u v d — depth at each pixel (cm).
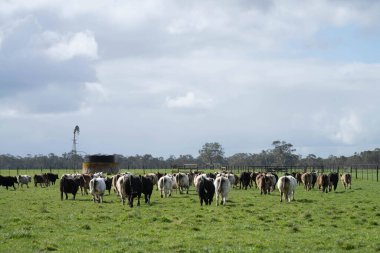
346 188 5250
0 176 5288
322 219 2472
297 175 5988
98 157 9094
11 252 1605
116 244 1766
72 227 2166
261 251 1653
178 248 1698
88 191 4622
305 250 1677
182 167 11094
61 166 19375
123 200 3256
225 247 1705
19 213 2741
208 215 2603
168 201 3509
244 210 2841
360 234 2017
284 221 2378
